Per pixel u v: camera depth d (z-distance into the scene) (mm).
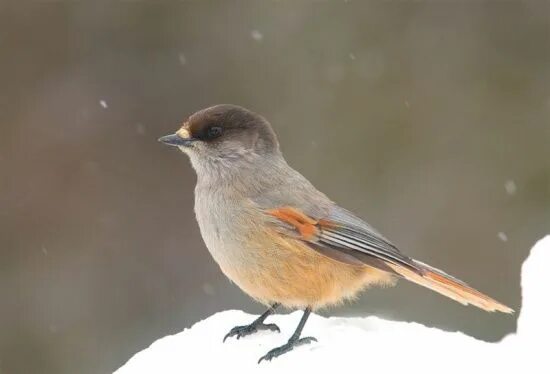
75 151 17234
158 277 16562
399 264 8703
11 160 17125
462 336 7934
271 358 7648
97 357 16219
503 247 16797
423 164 17297
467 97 17625
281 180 9078
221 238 8953
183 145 9203
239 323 8641
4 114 17344
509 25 17891
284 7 17875
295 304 8906
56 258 16734
